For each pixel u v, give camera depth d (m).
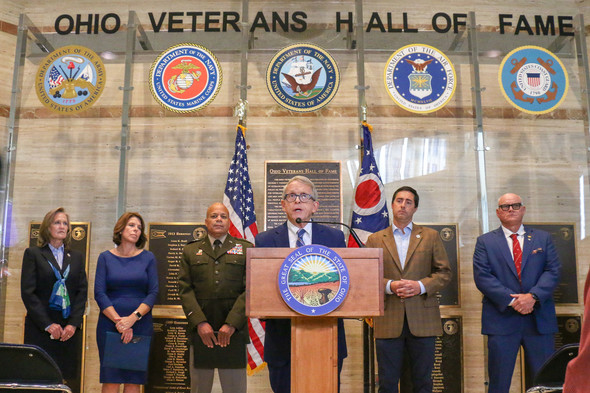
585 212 5.96
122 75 6.16
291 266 2.69
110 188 5.96
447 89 5.65
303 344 2.74
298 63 5.71
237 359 4.28
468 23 6.04
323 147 6.02
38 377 2.86
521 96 5.61
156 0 6.34
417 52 5.70
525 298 4.43
